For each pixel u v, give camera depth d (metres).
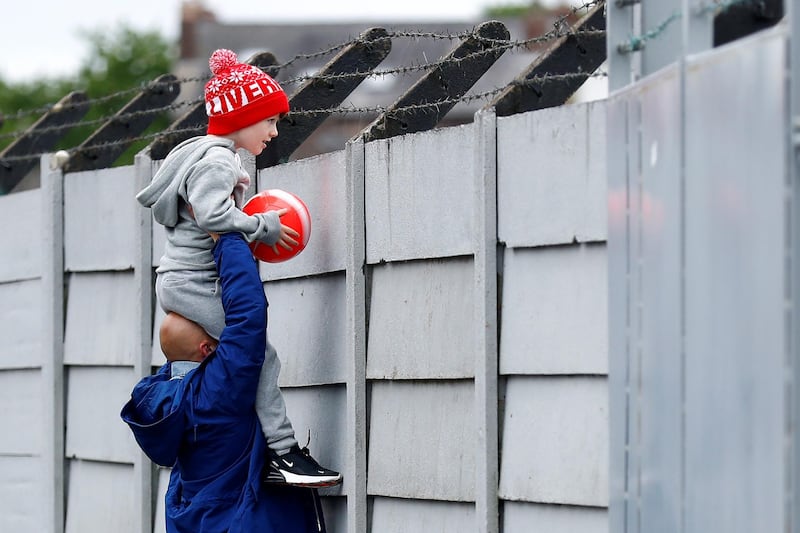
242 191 10.57
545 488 9.31
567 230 9.23
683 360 7.62
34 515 15.02
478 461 9.70
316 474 10.29
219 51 10.56
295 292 11.73
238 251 10.11
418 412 10.41
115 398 13.90
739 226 7.03
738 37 8.52
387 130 11.07
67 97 16.31
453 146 10.13
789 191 6.66
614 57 8.94
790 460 6.63
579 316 9.16
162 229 13.23
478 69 11.29
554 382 9.36
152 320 13.41
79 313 14.45
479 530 9.70
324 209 11.33
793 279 6.64
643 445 8.20
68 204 14.59
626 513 8.46
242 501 10.29
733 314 7.09
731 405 7.11
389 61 65.75
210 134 10.60
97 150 14.78
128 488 13.67
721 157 7.20
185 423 10.25
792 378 6.63
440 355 10.22
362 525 10.77
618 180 8.59
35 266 15.07
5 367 15.54
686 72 7.60
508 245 9.67
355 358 10.83
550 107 9.96
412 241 10.46
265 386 10.38
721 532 7.20
